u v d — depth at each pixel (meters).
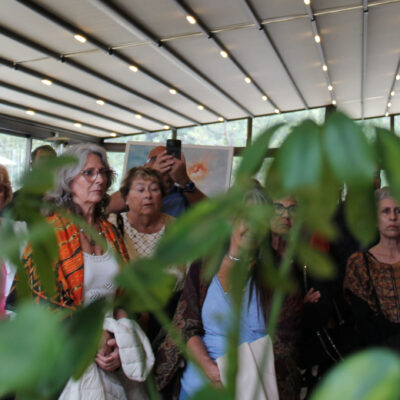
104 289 1.94
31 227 0.39
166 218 3.09
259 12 8.19
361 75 11.96
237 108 14.13
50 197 1.93
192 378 1.94
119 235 2.17
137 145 4.84
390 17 8.71
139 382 2.00
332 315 2.34
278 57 10.28
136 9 7.77
